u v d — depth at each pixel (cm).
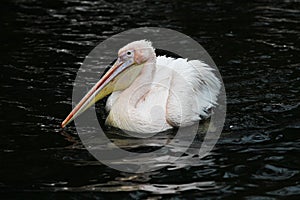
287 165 1040
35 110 1311
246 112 1285
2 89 1435
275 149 1106
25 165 1045
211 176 1004
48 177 1001
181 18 2117
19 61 1661
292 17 2091
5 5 2328
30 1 2392
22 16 2169
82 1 2398
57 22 2084
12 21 2100
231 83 1455
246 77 1496
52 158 1073
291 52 1694
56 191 952
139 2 2378
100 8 2281
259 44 1783
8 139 1158
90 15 2178
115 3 2366
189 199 927
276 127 1206
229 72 1535
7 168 1033
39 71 1577
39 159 1069
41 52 1747
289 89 1411
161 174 1012
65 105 1343
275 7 2244
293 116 1258
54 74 1553
